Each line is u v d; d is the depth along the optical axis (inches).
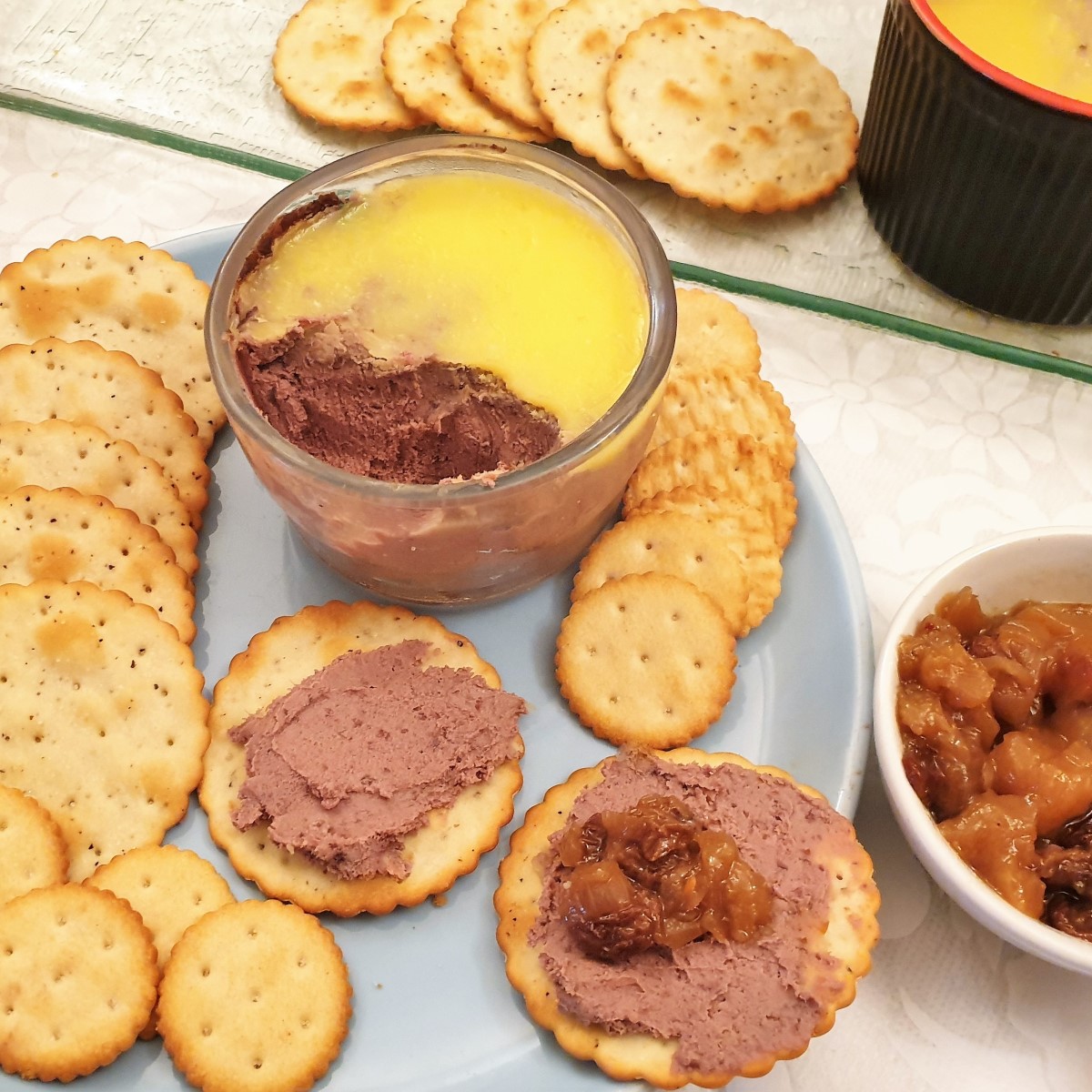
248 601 13.9
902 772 12.1
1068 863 12.0
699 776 12.5
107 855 12.5
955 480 15.1
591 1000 11.6
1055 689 12.8
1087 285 15.2
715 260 16.3
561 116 16.5
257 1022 11.7
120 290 14.8
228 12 18.0
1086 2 15.0
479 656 13.6
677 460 14.3
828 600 13.5
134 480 13.9
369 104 17.0
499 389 13.2
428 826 12.6
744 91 16.9
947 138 14.5
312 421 13.9
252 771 12.7
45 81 17.4
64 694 12.9
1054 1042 12.2
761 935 11.8
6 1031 11.5
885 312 15.7
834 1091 12.0
